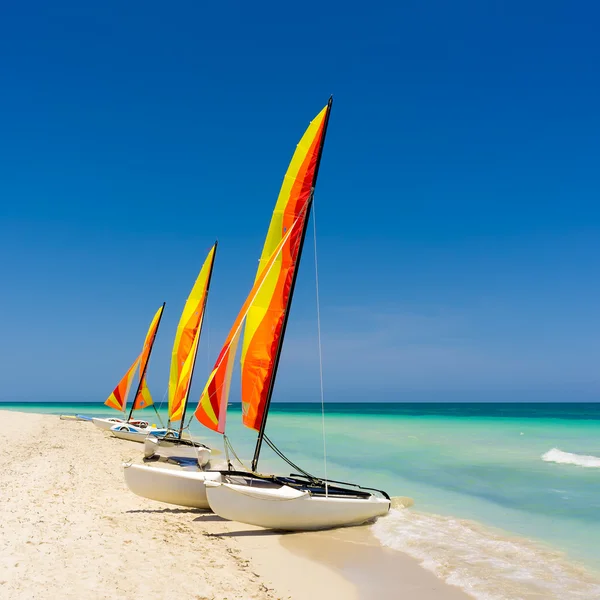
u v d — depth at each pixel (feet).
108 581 26.08
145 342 124.57
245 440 123.65
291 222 47.19
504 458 86.48
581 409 399.24
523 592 28.91
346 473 71.41
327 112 47.65
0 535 32.48
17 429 121.80
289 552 35.22
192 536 36.91
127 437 104.53
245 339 45.93
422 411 371.97
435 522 44.45
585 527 42.98
